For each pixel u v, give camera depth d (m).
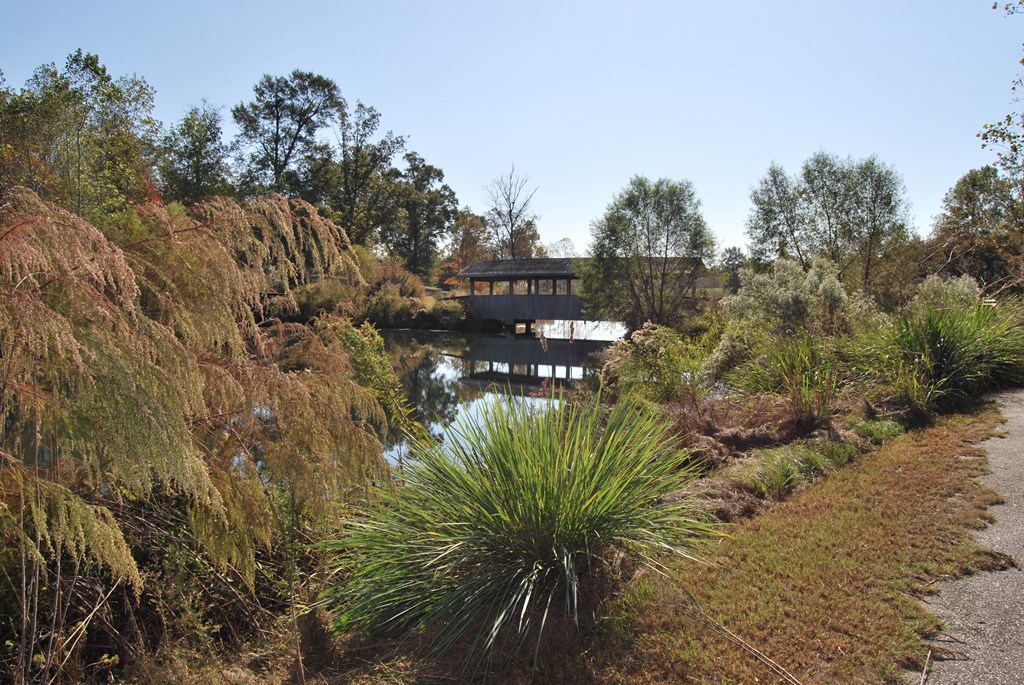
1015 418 6.42
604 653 2.98
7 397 2.19
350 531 3.64
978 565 3.61
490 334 37.44
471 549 3.35
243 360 3.15
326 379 3.56
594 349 30.23
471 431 3.88
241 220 3.09
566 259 37.66
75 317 2.24
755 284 11.04
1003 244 16.14
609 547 3.53
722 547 4.00
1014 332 8.25
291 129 41.53
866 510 4.46
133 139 15.91
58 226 2.12
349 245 3.58
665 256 29.38
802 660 2.87
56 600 2.53
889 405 7.12
